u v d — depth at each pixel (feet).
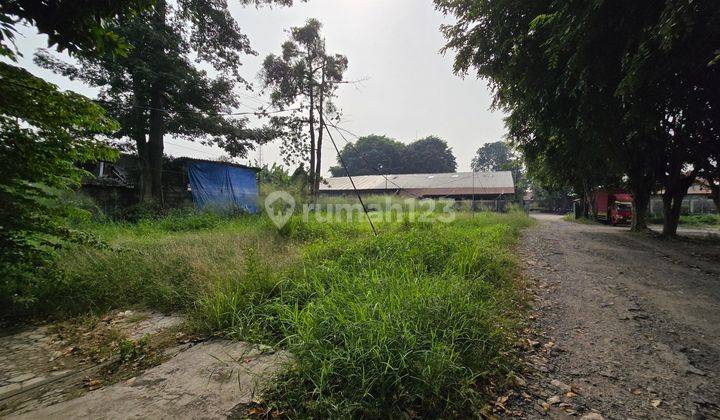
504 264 19.11
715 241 35.24
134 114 42.96
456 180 116.98
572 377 8.65
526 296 14.83
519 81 26.89
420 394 7.00
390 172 185.98
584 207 83.10
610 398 7.77
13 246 12.54
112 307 13.78
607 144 31.14
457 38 28.43
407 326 8.71
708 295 15.31
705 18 14.78
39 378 8.61
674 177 37.52
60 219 13.83
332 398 6.84
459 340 9.17
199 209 45.32
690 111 24.95
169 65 41.42
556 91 23.95
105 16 7.72
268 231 28.32
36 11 7.19
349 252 17.97
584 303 14.25
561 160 42.01
